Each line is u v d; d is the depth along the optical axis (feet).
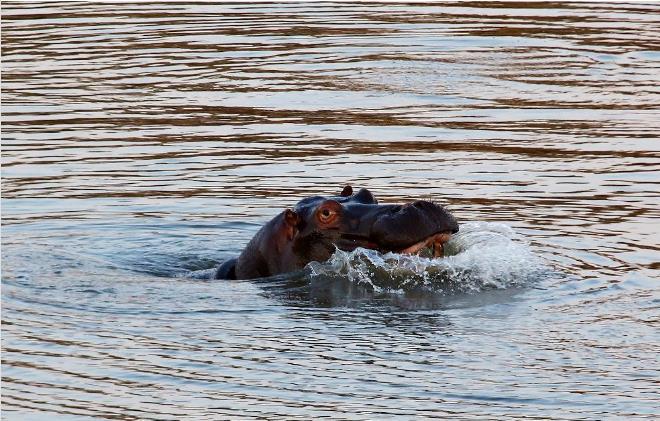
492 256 127.13
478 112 207.72
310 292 118.93
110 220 151.94
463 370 95.96
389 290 119.14
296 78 233.14
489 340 103.09
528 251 131.13
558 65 244.42
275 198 159.84
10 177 171.01
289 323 108.78
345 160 177.17
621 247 134.21
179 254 139.85
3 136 193.26
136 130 196.95
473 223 142.92
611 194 157.99
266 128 196.95
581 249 133.28
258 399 90.33
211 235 146.72
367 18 293.64
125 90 224.33
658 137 189.88
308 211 124.98
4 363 97.91
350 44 263.29
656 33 276.00
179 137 191.93
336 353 100.22
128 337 104.68
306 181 166.81
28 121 203.00
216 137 191.93
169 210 155.94
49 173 172.86
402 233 118.32
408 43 264.31
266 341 103.40
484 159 176.96
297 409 88.38
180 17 296.10
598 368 96.17
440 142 187.62
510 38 270.26
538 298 115.44
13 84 228.84
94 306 114.83
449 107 211.82
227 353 100.32
